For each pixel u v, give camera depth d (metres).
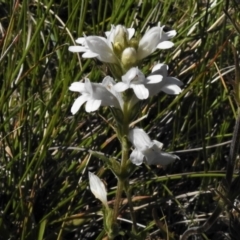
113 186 0.49
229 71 0.50
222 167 0.51
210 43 0.54
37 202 0.46
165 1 0.54
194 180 0.50
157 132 0.51
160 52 0.51
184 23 0.55
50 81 0.55
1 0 0.60
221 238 0.47
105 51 0.30
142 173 0.50
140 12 0.58
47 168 0.47
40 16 0.49
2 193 0.46
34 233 0.42
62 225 0.43
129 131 0.30
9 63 0.45
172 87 0.29
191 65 0.52
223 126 0.50
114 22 0.50
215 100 0.51
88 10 0.59
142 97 0.28
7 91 0.44
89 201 0.46
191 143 0.51
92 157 0.49
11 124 0.50
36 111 0.50
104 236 0.45
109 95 0.30
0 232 0.42
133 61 0.29
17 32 0.47
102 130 0.49
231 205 0.35
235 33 0.54
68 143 0.47
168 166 0.50
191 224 0.47
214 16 0.54
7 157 0.48
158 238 0.46
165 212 0.49
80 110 0.47
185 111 0.52
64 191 0.46
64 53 0.48
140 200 0.47
